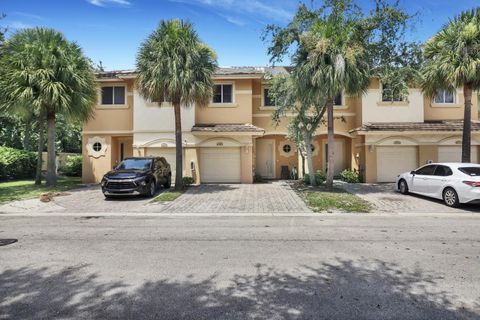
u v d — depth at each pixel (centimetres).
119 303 417
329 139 1505
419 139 1866
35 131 3039
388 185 1766
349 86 1363
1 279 500
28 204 1252
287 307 404
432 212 1073
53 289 461
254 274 516
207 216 1038
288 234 785
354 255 611
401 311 392
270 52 1516
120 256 612
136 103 1952
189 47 1425
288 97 1596
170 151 1964
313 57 1335
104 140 2038
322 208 1137
